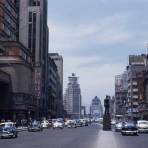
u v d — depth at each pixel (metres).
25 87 119.69
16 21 146.38
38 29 171.75
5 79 110.69
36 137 50.41
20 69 117.75
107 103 85.81
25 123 103.12
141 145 34.25
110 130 81.69
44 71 178.88
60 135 55.91
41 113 160.00
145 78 165.88
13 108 116.19
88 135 55.66
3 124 53.81
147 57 170.38
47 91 187.75
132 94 197.62
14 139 46.78
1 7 119.44
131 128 56.22
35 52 169.75
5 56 117.44
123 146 32.72
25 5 171.00
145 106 163.38
